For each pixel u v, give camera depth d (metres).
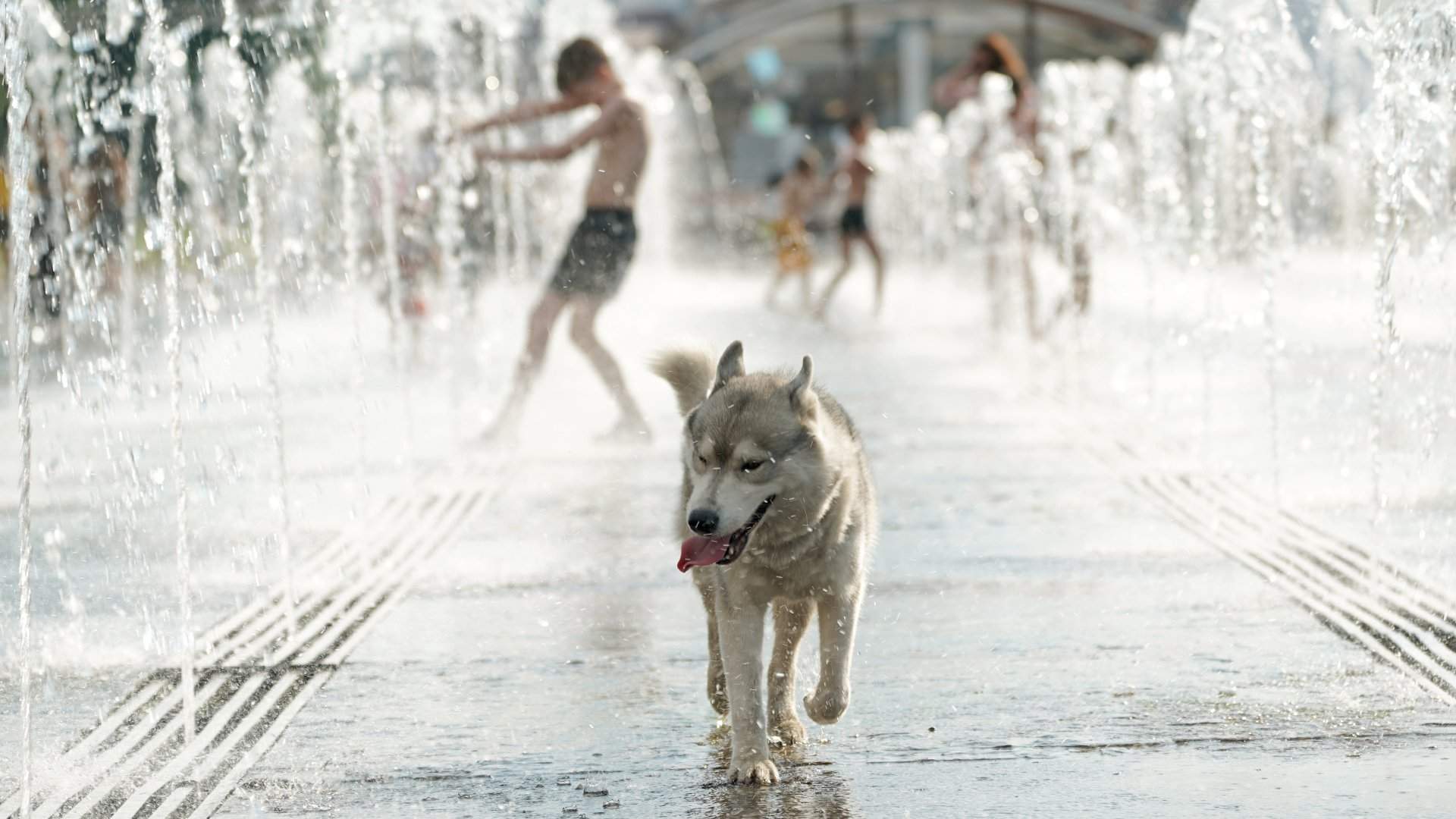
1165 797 4.73
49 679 6.25
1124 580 7.64
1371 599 7.13
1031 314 18.50
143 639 6.84
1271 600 7.18
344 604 7.45
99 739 5.52
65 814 4.78
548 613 7.20
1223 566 7.89
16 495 10.23
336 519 9.45
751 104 55.03
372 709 5.82
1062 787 4.85
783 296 28.25
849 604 5.27
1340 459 10.80
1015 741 5.31
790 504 5.01
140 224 20.27
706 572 5.57
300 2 15.23
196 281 20.50
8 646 6.73
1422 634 6.53
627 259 12.09
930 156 32.81
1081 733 5.37
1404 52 8.51
